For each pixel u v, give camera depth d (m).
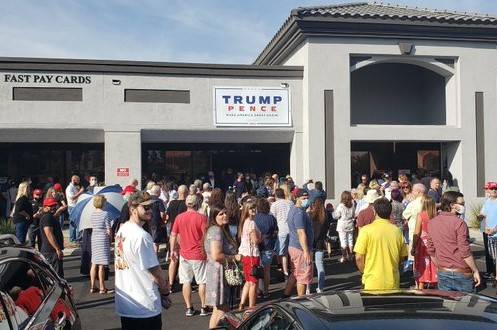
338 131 18.77
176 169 20.58
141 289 4.96
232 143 20.06
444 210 7.23
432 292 3.90
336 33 18.70
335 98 18.78
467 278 6.80
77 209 10.70
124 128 17.98
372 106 21.59
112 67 17.92
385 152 21.00
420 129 19.44
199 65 18.52
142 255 4.95
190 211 8.87
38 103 17.45
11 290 4.04
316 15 18.44
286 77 19.06
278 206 11.33
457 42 19.73
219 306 6.80
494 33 19.77
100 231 10.12
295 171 19.09
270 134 19.11
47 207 9.48
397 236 6.52
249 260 8.23
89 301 9.58
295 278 9.16
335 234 14.31
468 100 19.81
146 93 18.20
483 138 19.84
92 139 18.05
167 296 5.23
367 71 21.58
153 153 20.38
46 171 19.31
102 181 19.62
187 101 18.48
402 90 21.88
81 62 17.70
